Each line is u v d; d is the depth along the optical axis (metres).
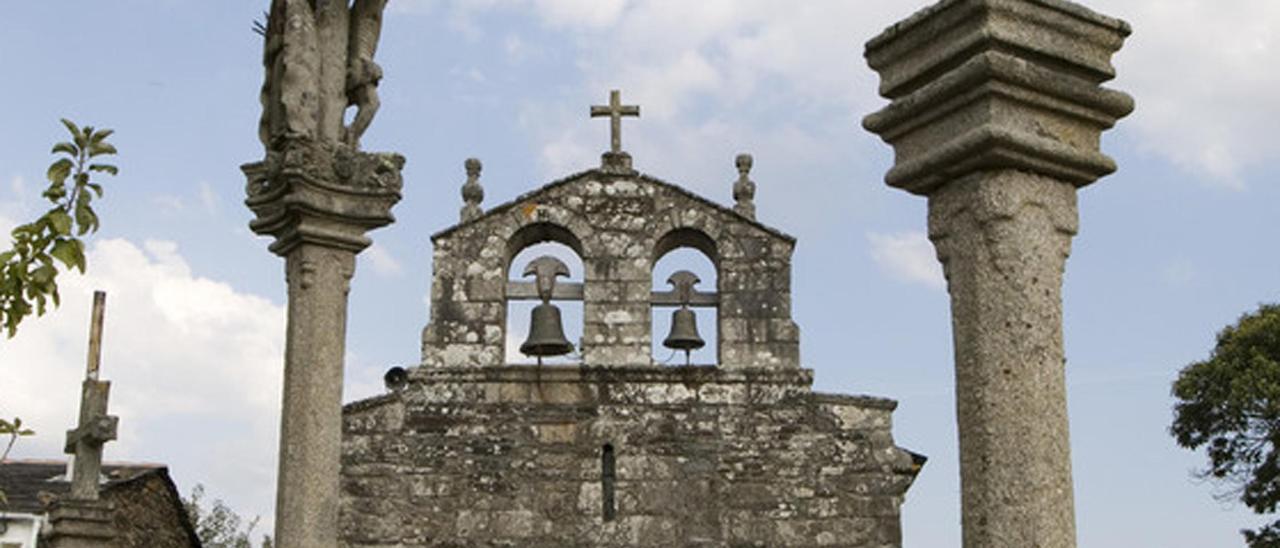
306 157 9.31
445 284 17.91
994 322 6.39
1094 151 6.70
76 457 17.19
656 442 17.36
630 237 18.11
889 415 17.53
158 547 24.80
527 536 17.02
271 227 9.66
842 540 17.02
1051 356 6.39
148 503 24.23
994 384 6.33
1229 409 30.06
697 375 17.58
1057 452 6.27
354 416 17.36
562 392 17.53
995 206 6.46
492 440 17.34
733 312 17.84
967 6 6.37
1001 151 6.39
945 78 6.50
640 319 17.84
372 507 17.03
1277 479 29.95
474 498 17.12
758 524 17.08
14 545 20.88
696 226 18.12
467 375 17.55
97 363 17.75
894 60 6.88
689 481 17.22
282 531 9.05
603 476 17.30
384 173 9.60
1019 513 6.15
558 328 17.84
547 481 17.22
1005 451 6.23
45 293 6.45
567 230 18.14
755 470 17.28
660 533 17.02
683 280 18.14
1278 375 29.22
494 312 17.83
